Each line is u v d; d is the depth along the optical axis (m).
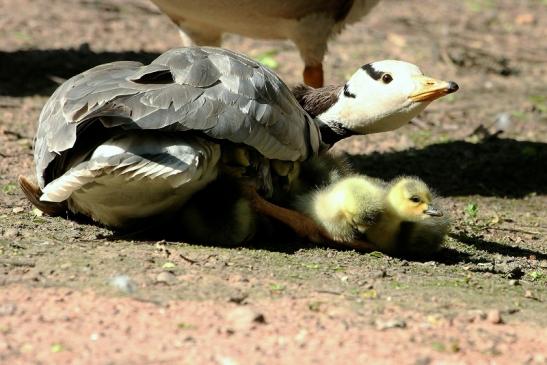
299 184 12.77
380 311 9.48
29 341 8.28
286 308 9.36
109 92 10.58
